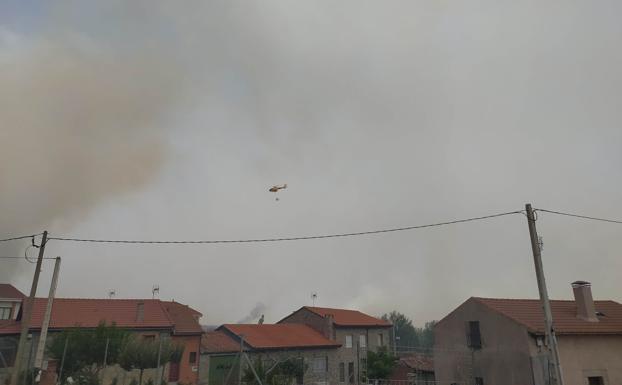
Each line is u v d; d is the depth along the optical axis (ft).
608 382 76.74
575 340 77.66
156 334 113.50
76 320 107.96
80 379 79.15
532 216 53.11
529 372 73.46
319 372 137.80
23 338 61.77
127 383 98.68
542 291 50.01
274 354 126.31
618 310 95.09
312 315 160.35
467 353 86.38
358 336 161.89
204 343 123.75
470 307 87.92
